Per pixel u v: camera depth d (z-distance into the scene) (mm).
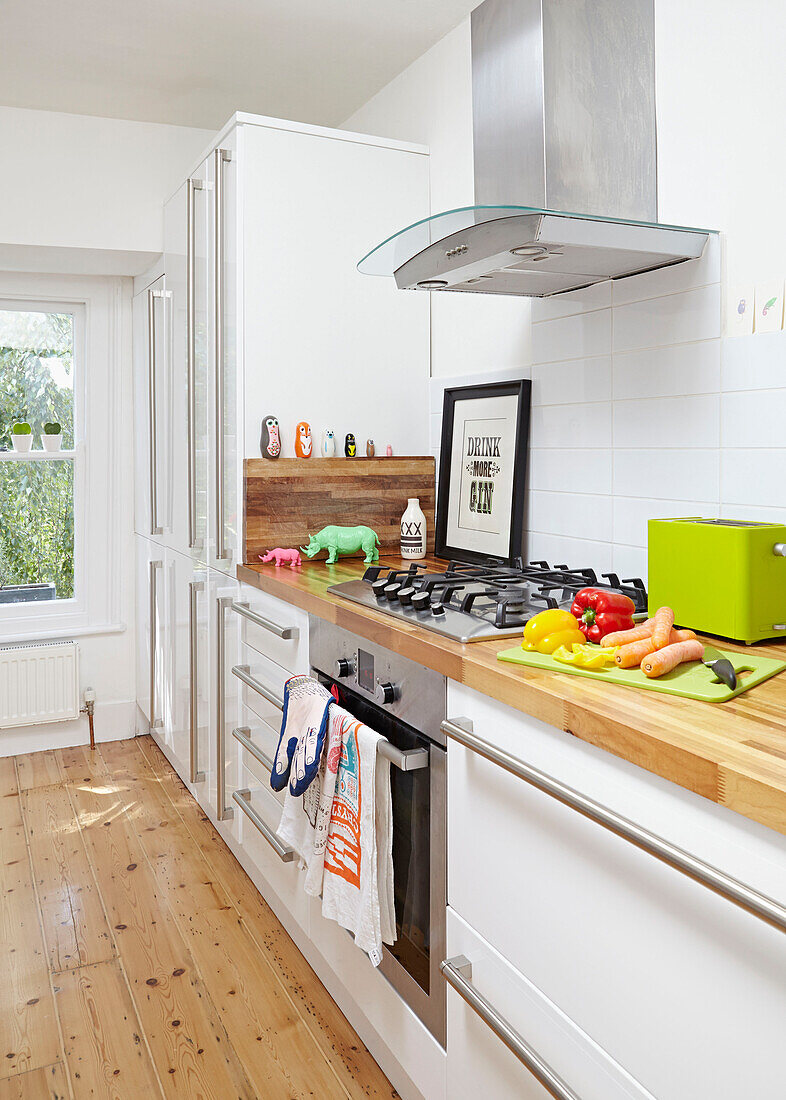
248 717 2428
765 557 1363
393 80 2928
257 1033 1900
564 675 1214
